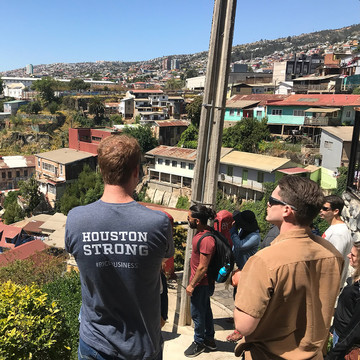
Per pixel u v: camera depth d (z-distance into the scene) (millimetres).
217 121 4500
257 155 37688
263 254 1762
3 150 76562
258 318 1690
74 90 106750
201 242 3754
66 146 77250
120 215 1780
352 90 52344
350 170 6590
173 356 4148
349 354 2580
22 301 3906
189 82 113312
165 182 46125
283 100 47125
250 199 36625
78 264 1786
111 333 1788
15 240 37969
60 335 3941
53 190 50469
